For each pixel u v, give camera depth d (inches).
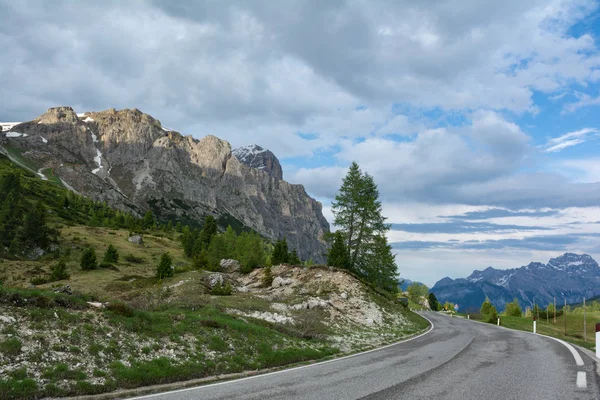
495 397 301.7
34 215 3011.8
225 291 1464.1
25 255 2775.6
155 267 3053.6
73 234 3686.0
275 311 1069.1
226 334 574.2
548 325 2450.8
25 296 437.7
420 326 1282.0
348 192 1935.3
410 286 4862.2
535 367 452.1
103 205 7372.1
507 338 868.0
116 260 2945.4
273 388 345.4
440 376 394.0
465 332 1070.4
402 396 304.8
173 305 831.7
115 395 319.0
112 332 449.1
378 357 568.7
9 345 345.7
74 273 2357.3
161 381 377.1
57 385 315.3
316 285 1537.9
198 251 3550.7
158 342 473.7
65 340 394.6
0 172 6491.1
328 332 901.2
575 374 405.4
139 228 4977.9
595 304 4133.9
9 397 284.2
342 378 392.5
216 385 366.0
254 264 2138.3
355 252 1916.8
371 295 1481.3
